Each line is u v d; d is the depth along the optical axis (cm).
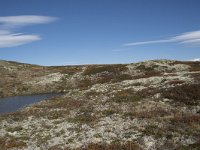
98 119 3512
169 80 5194
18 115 4372
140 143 2538
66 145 2683
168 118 3198
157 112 3500
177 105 3769
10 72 11688
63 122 3578
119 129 2977
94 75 9612
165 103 3919
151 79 5556
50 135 3088
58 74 10700
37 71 12038
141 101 4162
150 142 2538
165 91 4362
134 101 4231
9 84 10000
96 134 2886
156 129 2834
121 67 9488
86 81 9369
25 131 3381
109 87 5631
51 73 11269
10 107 6481
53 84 9731
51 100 5662
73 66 12850
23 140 3017
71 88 9162
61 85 9606
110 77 9000
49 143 2830
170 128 2823
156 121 3119
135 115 3466
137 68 9088
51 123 3616
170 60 9712
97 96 5056
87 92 5562
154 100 4100
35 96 8456
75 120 3581
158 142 2527
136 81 5691
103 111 3853
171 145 2427
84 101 4831
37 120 3875
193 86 4281
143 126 2975
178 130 2758
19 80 10575
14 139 3069
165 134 2680
